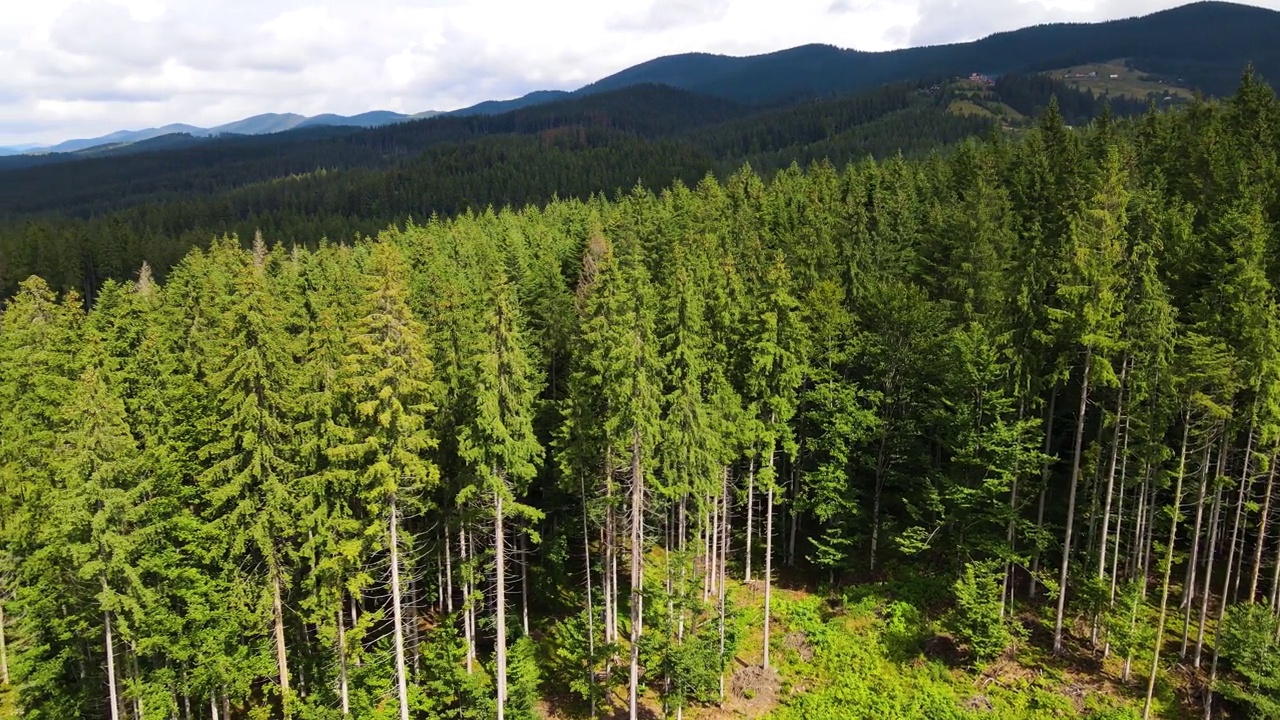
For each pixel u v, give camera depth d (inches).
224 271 2854.3
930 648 1429.6
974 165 2760.8
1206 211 1838.1
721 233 2566.4
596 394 1298.0
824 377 1647.4
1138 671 1317.7
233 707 1299.2
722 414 1381.6
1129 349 1267.2
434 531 1498.5
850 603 1579.7
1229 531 1504.7
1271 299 1338.6
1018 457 1370.6
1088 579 1385.3
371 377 965.8
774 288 1373.0
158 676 1129.4
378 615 1165.1
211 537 1112.8
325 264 2913.4
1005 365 1373.0
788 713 1314.0
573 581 1674.5
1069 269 1315.2
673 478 1278.3
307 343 1496.1
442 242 3501.5
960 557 1539.1
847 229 2372.0
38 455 1289.4
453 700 1269.7
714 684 1300.4
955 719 1261.1
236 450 1095.6
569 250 2726.4
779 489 1425.9
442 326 1409.9
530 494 1720.0
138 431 1219.9
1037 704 1277.1
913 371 1656.0
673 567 1325.0
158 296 2292.1
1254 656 1203.2
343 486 1093.1
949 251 2070.6
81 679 1291.8
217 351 1413.6
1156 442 1280.8
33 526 1190.9
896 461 1694.1
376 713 1194.0
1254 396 1190.3
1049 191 2257.6
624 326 1105.4
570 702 1363.2
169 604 1118.4
